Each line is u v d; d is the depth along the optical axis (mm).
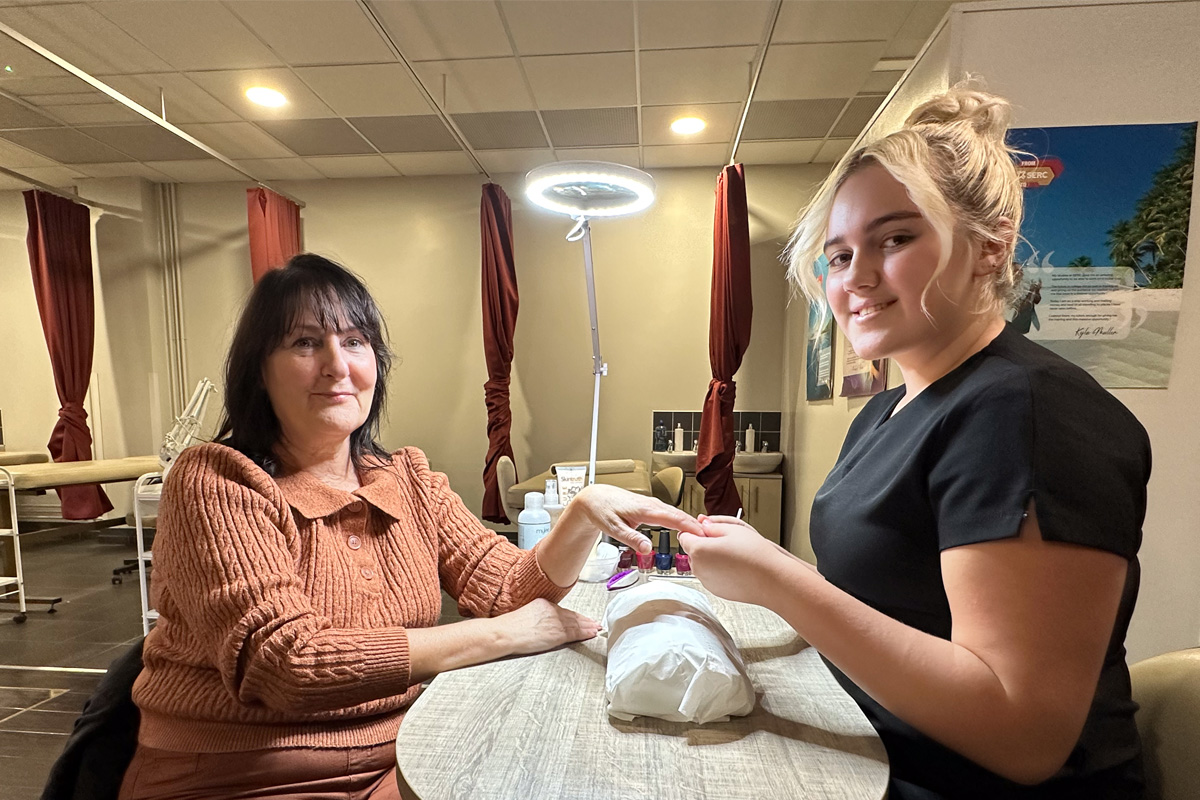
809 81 2912
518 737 609
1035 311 1477
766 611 971
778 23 2436
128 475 3354
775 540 3930
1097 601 487
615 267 4219
